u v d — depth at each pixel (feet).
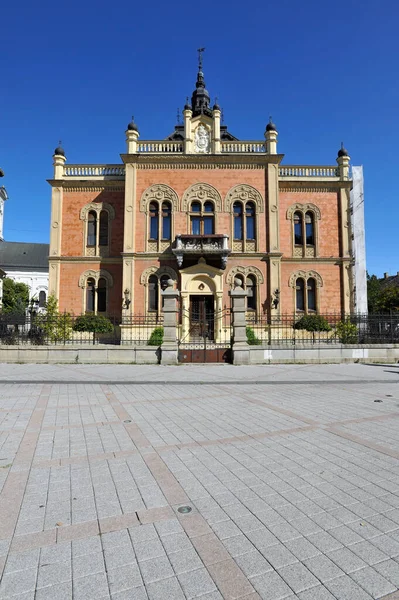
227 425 22.09
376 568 9.15
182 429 21.26
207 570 9.07
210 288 82.48
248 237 86.07
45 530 10.85
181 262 80.48
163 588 8.46
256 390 34.40
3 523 11.25
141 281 83.05
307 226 89.86
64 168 90.12
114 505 12.37
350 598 8.15
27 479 14.49
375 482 14.15
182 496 13.01
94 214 89.15
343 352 54.49
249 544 10.15
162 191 85.30
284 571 9.04
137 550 9.87
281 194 89.81
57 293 86.28
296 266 87.71
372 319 58.75
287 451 17.54
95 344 59.11
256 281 83.92
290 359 53.62
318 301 86.89
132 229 83.56
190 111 87.61
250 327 74.02
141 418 23.86
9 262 197.16
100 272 86.89
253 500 12.71
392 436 19.85
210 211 86.22
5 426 21.97
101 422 22.88
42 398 30.45
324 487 13.71
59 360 53.06
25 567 9.20
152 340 65.82
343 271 87.45
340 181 89.30
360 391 33.81
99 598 8.15
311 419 23.44
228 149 88.07
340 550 9.88
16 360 53.26
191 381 38.47
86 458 16.74
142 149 87.15
